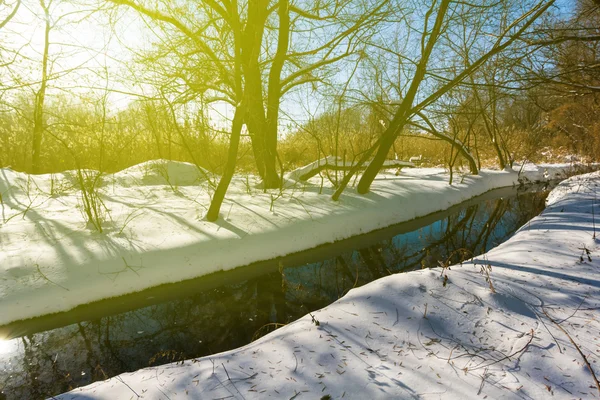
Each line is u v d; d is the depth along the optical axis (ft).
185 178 29.53
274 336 8.88
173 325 12.26
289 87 27.68
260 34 19.69
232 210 20.71
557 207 22.20
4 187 22.81
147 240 16.21
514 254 13.66
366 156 23.65
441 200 28.86
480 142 55.16
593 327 8.53
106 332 11.85
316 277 16.02
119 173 28.55
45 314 12.29
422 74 21.97
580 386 6.68
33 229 16.40
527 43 17.01
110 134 25.07
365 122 34.53
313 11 26.00
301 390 6.73
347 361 7.58
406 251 19.33
